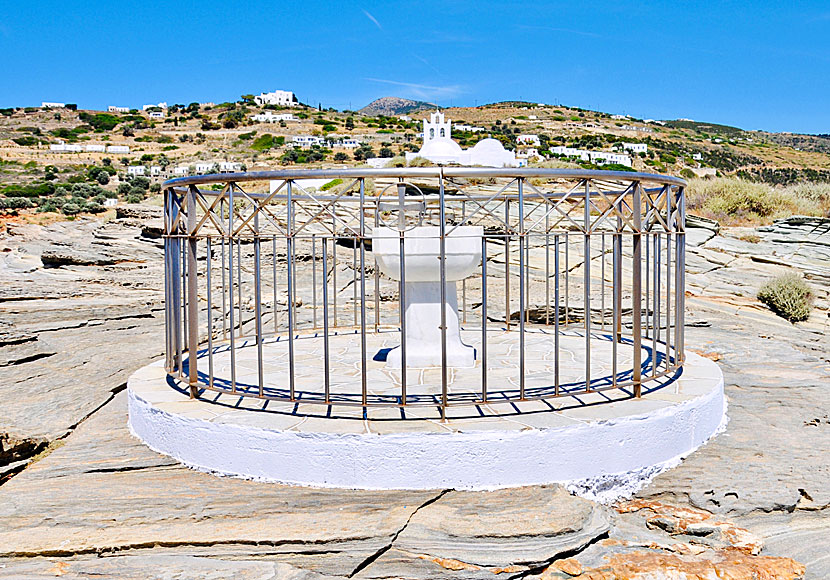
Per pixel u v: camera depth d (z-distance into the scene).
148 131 115.69
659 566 3.90
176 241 6.14
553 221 16.14
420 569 3.88
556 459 4.79
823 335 11.58
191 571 3.80
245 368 7.12
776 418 6.26
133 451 5.48
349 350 8.22
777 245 15.90
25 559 3.93
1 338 8.20
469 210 16.20
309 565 3.88
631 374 6.59
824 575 3.97
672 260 14.98
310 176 4.85
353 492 4.65
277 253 13.77
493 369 6.92
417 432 4.68
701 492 4.77
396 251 6.68
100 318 10.30
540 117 144.25
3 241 15.30
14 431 5.93
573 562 3.97
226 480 4.90
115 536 4.11
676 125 177.50
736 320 11.78
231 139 105.50
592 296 12.41
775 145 134.25
